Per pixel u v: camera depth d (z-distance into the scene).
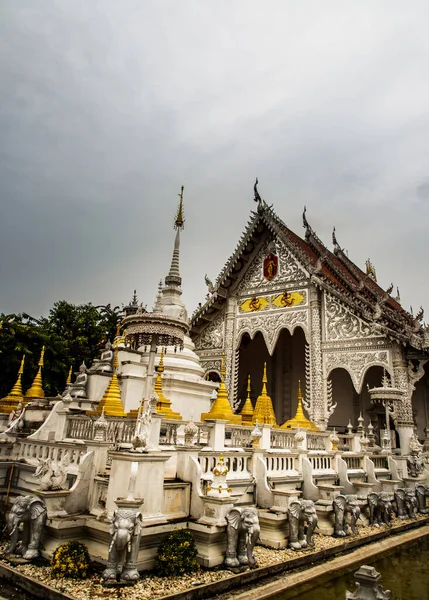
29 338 27.22
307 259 25.91
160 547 8.56
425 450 23.19
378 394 20.16
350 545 11.67
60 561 7.99
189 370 17.61
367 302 24.33
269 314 27.14
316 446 15.35
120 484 8.55
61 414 12.78
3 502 11.73
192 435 10.34
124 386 16.12
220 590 8.06
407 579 10.04
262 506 11.34
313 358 24.38
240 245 28.52
